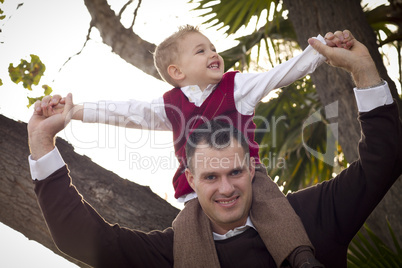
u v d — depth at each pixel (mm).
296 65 2469
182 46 2617
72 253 2273
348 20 3938
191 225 2295
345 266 2352
